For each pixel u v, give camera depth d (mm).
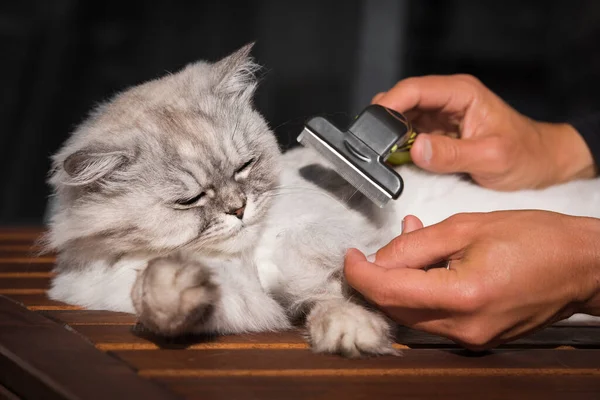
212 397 417
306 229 618
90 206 610
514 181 707
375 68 2010
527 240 471
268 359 476
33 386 436
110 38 2369
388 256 499
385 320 530
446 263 517
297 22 2240
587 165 760
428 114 752
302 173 690
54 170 638
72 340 485
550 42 2150
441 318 476
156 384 427
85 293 595
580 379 452
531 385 442
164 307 472
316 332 504
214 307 510
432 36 2182
